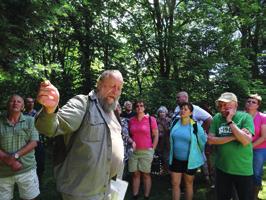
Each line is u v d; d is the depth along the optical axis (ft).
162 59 43.16
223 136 14.28
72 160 8.50
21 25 14.97
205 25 43.16
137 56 42.70
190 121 18.21
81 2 32.22
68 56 37.88
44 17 15.53
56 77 34.65
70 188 8.46
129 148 20.48
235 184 14.47
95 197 8.55
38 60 18.90
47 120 7.15
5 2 14.28
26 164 14.99
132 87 40.09
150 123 21.16
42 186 24.13
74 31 36.32
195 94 40.29
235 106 14.28
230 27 42.91
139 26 43.83
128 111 24.84
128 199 21.21
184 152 17.94
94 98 8.73
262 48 60.29
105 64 38.47
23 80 20.66
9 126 14.82
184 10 44.11
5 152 14.70
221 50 41.45
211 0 43.06
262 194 21.71
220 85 39.99
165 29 43.45
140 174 22.56
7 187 14.75
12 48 14.48
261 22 51.80
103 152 8.52
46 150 31.50
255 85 42.27
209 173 23.31
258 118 17.03
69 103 8.45
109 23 40.19
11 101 14.88
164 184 24.36
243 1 43.45
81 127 8.43
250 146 14.26
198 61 40.40
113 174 9.02
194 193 22.39
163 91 38.60
